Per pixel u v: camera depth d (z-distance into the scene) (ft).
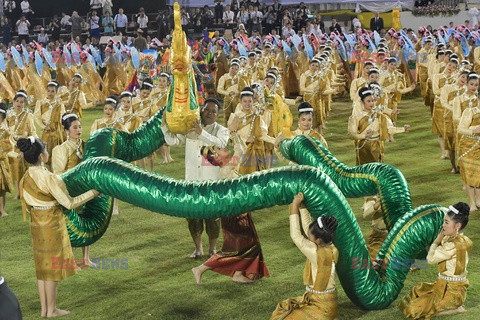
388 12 116.67
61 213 26.61
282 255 32.76
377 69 53.01
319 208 23.99
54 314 26.89
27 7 124.88
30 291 29.48
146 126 29.32
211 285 29.43
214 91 79.10
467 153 37.22
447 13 113.09
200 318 26.27
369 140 37.40
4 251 34.78
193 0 118.62
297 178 23.91
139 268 31.76
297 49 83.25
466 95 38.37
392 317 25.79
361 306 25.84
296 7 118.62
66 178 25.81
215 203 23.93
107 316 26.76
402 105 74.64
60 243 26.53
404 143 56.44
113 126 40.63
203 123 29.58
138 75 82.79
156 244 35.04
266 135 38.09
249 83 62.13
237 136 34.19
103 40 109.09
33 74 80.18
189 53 25.64
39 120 47.21
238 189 23.94
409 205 27.04
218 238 35.47
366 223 36.40
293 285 28.99
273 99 32.73
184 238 35.86
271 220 38.50
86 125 69.67
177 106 25.84
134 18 127.03
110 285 29.86
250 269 29.07
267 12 113.70
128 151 29.01
